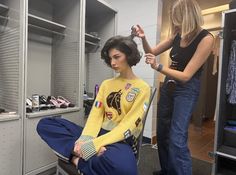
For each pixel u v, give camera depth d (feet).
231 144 5.74
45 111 5.73
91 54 9.08
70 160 3.71
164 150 5.35
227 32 5.62
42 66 7.49
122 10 9.64
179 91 4.70
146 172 6.14
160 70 4.24
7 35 5.44
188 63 4.45
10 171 4.95
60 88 7.44
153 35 8.75
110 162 3.26
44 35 7.45
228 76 5.82
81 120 6.85
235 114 6.40
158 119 5.36
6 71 5.48
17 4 5.11
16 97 5.18
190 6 4.42
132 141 3.81
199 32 4.51
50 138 4.01
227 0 9.93
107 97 4.12
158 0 8.57
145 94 3.87
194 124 11.83
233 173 5.76
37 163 5.53
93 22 9.11
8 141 4.86
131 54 3.93
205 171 6.33
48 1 7.34
